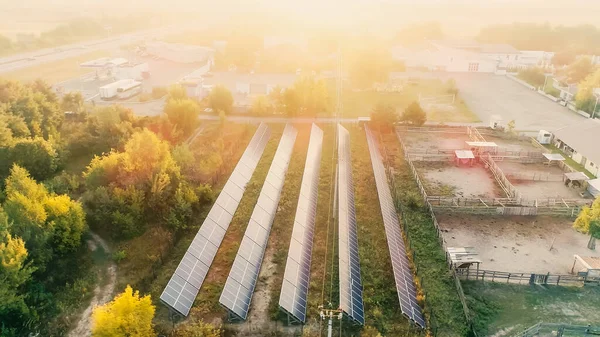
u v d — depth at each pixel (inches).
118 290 1977.1
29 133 3307.1
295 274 1952.5
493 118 4119.1
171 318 1792.6
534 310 1904.5
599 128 3570.4
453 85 5497.1
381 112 4028.1
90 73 6378.0
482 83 6092.5
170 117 3700.8
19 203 2034.9
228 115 4421.8
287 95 4306.1
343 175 2901.1
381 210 2496.3
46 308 1857.8
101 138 3353.8
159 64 7116.1
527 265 2181.3
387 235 2245.3
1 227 1852.9
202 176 2876.5
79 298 1927.9
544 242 2363.4
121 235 2331.4
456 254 2153.1
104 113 3486.7
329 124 4207.7
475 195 2849.4
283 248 2305.6
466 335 1760.6
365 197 2842.0
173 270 2116.1
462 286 2042.3
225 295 1771.7
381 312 1868.8
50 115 3764.8
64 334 1747.0
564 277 2049.7
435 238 2390.5
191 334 1700.3
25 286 1873.8
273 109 4520.2
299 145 3663.9
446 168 3280.0
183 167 2861.7
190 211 2465.6
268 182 2755.9
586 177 2918.3
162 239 2282.2
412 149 3627.0
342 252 2052.2
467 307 1891.0
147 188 2524.6
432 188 2955.2
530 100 5196.9
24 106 3550.7
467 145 3690.9
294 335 1744.6
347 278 1915.6
